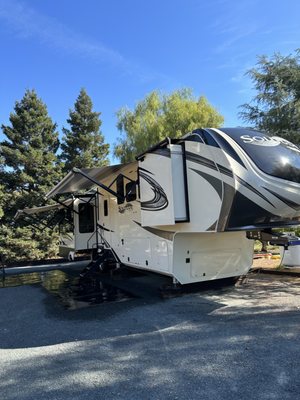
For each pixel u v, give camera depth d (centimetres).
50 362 387
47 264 1484
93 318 557
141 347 418
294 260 831
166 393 306
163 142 604
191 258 661
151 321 522
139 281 888
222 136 533
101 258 951
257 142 526
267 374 327
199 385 316
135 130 1878
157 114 1931
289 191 495
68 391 319
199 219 562
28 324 543
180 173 595
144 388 317
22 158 1748
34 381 343
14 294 808
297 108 833
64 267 1300
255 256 1034
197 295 672
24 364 385
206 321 505
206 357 375
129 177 813
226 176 503
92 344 438
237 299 622
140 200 720
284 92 877
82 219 1148
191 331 464
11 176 1772
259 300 602
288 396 288
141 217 694
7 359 403
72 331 496
